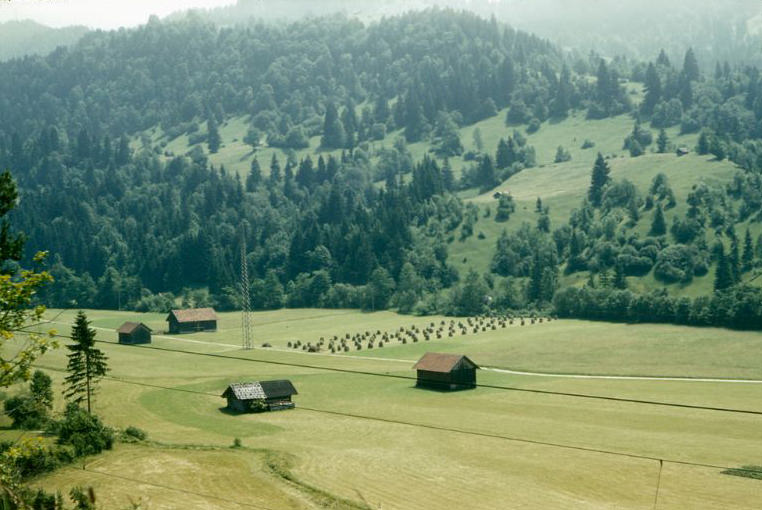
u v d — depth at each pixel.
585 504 67.25
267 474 75.56
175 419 109.12
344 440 94.56
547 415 109.12
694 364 151.25
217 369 157.50
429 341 196.38
